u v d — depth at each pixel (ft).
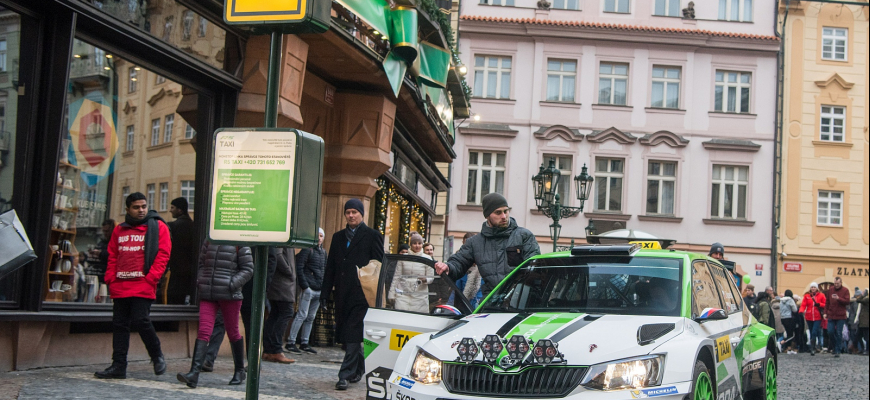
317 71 44.14
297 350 43.42
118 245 27.07
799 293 110.83
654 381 17.76
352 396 27.37
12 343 26.66
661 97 111.45
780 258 110.73
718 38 111.14
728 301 25.67
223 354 38.06
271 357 36.22
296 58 37.37
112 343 28.89
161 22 31.86
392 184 62.59
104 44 30.09
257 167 14.92
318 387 29.04
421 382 19.06
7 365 26.48
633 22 111.65
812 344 77.41
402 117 56.24
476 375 18.43
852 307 84.43
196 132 35.45
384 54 43.83
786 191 111.55
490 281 26.13
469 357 18.58
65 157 28.78
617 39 110.52
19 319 26.27
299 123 38.01
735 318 25.18
